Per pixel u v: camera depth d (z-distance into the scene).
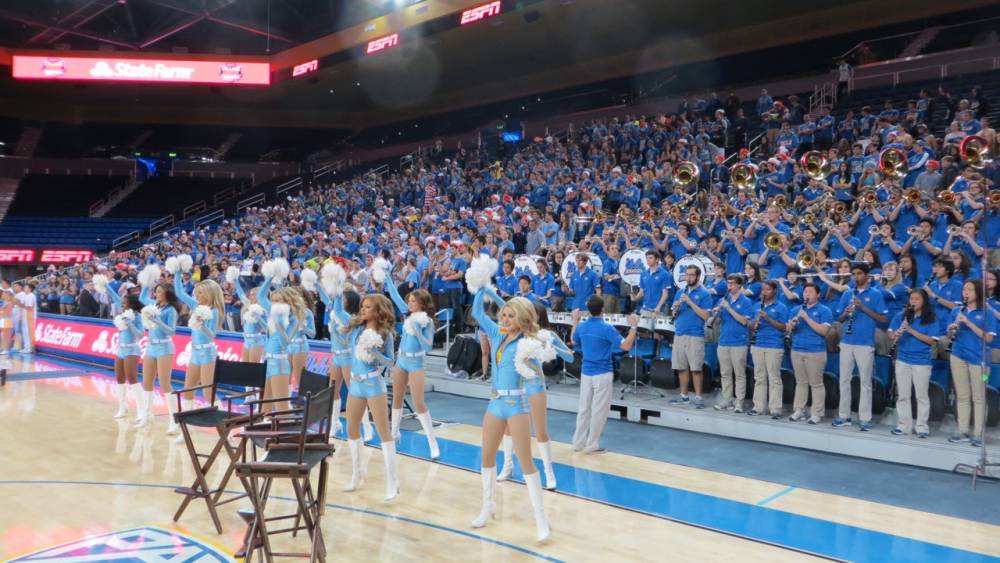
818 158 12.77
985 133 9.35
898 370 8.97
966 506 7.23
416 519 6.89
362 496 7.58
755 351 10.02
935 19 21.92
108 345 17.38
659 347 11.86
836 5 24.08
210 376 10.34
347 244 19.19
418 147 36.47
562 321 11.55
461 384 13.02
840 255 11.93
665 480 8.10
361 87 35.03
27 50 30.73
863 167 14.00
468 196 22.48
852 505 7.27
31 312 20.11
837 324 10.16
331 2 29.66
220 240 25.50
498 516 6.96
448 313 14.14
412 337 9.20
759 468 8.55
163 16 31.30
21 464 8.70
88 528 6.59
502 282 13.15
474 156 28.06
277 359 9.66
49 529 6.55
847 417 9.42
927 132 15.28
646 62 28.97
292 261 20.48
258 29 30.27
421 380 9.10
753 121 23.02
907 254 9.96
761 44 25.92
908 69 21.25
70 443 9.71
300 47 30.62
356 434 7.76
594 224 14.81
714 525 6.71
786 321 9.77
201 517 6.93
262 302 10.81
